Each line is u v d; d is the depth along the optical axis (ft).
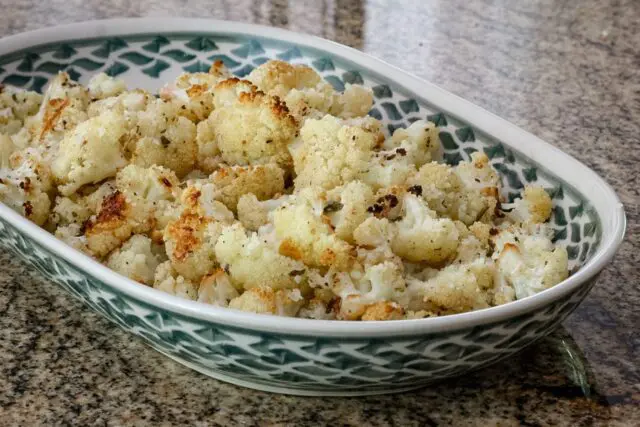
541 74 3.03
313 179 2.11
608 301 2.14
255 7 3.38
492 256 2.05
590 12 3.46
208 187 2.06
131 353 1.99
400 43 3.18
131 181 2.10
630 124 2.78
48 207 2.14
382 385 1.85
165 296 1.77
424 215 2.03
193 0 3.41
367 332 1.71
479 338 1.75
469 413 1.89
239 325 1.73
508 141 2.28
